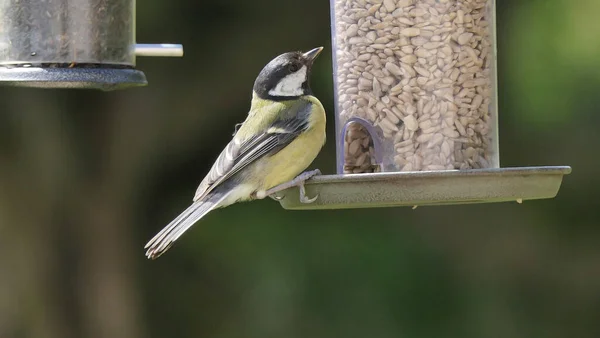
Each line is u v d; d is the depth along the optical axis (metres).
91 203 14.19
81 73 8.37
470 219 14.36
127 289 14.37
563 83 13.50
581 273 14.38
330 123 13.42
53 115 13.85
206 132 14.19
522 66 13.58
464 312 13.98
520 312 14.28
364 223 14.20
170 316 14.66
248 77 13.75
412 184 7.56
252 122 9.03
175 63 13.67
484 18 8.59
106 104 13.98
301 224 14.25
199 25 13.48
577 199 14.30
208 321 14.46
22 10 8.64
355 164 8.67
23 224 13.90
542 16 13.49
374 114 8.59
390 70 8.55
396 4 8.54
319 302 13.95
